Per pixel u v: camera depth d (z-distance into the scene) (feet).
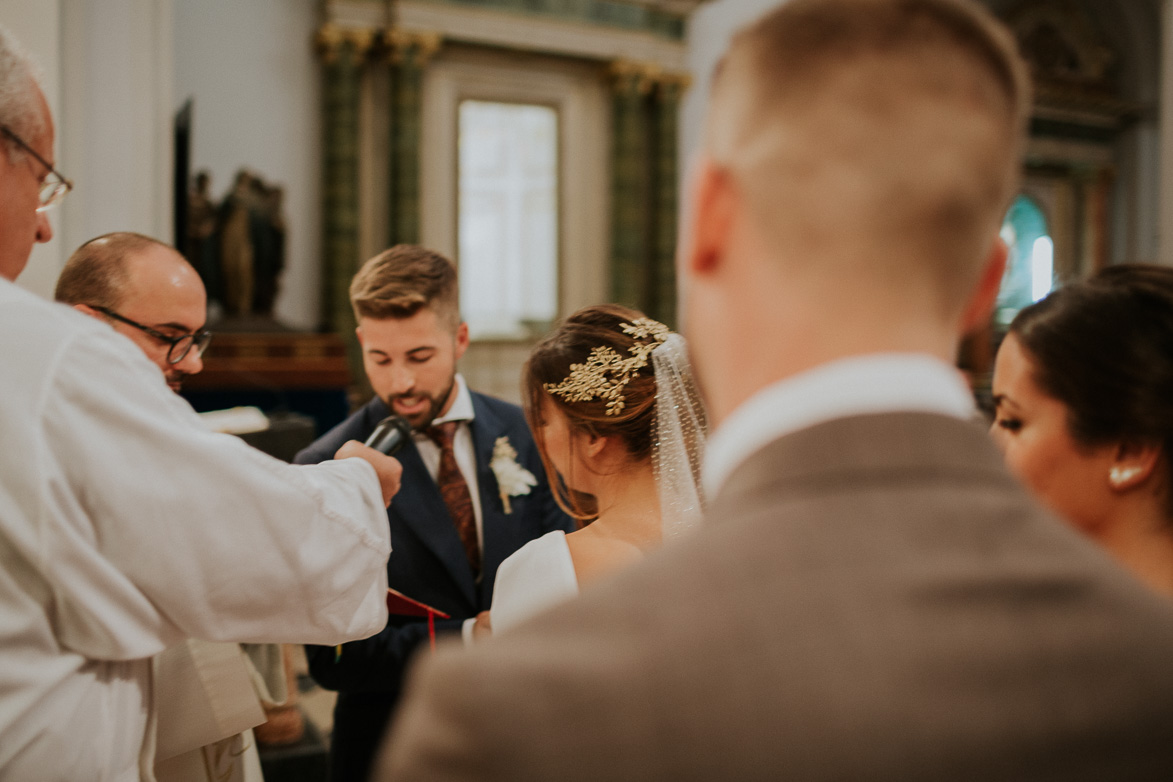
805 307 1.58
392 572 5.69
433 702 1.41
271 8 29.17
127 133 13.94
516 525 5.98
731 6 35.70
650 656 1.38
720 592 1.44
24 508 3.09
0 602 3.16
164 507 3.27
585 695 1.35
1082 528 3.59
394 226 30.27
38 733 3.19
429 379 5.98
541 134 33.83
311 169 29.94
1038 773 1.29
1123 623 1.44
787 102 1.59
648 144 34.55
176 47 27.78
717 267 1.77
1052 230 47.65
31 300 3.35
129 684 3.63
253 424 10.02
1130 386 3.33
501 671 1.38
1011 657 1.36
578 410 4.28
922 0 1.65
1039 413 3.57
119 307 4.95
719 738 1.31
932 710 1.31
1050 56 45.78
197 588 3.36
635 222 33.88
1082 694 1.35
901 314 1.57
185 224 21.86
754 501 1.57
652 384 4.27
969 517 1.50
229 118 28.60
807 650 1.36
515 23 31.35
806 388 1.58
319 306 30.19
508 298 33.71
